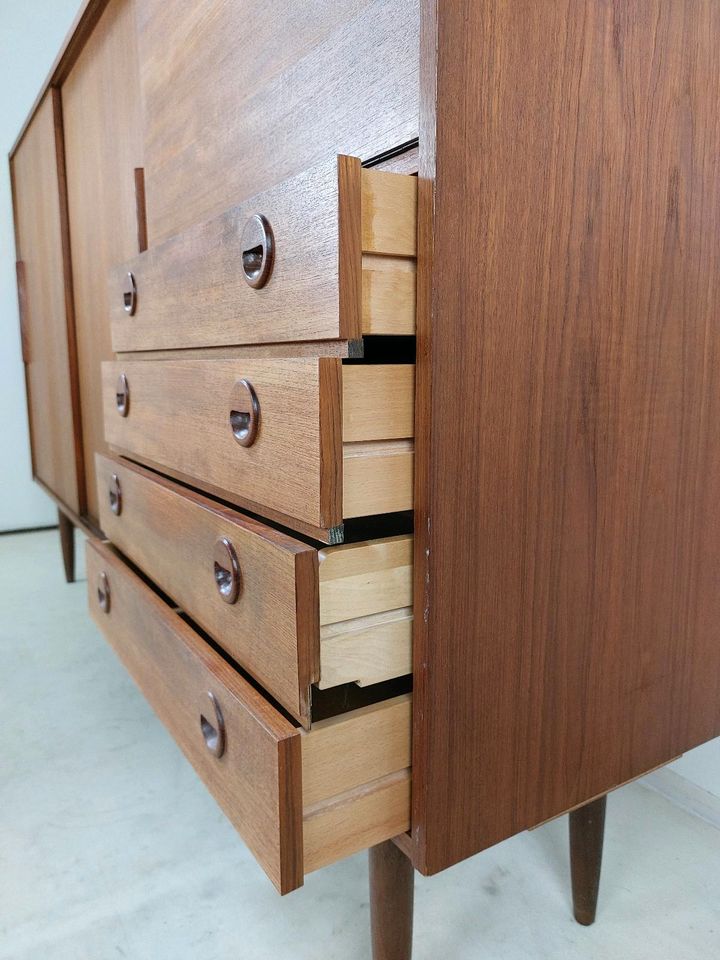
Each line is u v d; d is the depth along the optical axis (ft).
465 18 1.23
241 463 1.65
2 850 2.80
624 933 2.41
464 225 1.29
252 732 1.46
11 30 7.00
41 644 4.80
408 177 1.27
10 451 7.78
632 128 1.52
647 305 1.63
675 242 1.66
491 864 2.77
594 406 1.58
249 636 1.60
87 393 4.47
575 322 1.50
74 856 2.77
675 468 1.79
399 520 1.88
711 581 1.97
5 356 7.60
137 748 3.54
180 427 2.03
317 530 1.36
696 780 3.05
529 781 1.65
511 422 1.44
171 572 2.12
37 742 3.58
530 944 2.36
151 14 2.53
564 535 1.58
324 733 1.40
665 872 2.70
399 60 1.34
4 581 6.19
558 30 1.36
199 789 3.21
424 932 2.41
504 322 1.39
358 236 1.23
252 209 1.53
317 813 1.41
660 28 1.53
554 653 1.63
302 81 1.68
